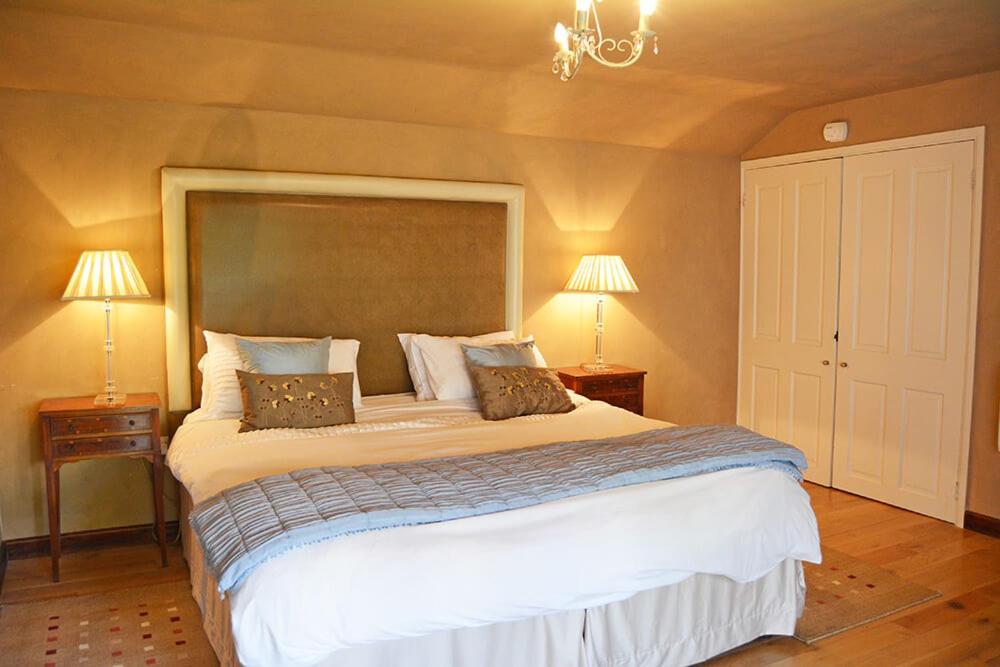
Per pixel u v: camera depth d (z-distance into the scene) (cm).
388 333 436
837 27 329
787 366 537
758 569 281
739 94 462
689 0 294
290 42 353
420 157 449
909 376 457
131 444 358
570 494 257
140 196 385
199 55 355
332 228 418
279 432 343
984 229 417
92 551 387
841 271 494
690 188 543
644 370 539
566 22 320
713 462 284
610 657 263
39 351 372
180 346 393
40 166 365
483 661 240
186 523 360
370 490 248
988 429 420
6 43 327
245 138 404
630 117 480
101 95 372
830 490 504
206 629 291
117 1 298
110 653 288
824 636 309
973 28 331
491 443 333
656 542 256
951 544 407
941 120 433
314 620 207
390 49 364
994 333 415
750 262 561
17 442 371
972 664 288
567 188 498
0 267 362
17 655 286
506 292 478
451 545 228
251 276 402
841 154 489
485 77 411
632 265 527
